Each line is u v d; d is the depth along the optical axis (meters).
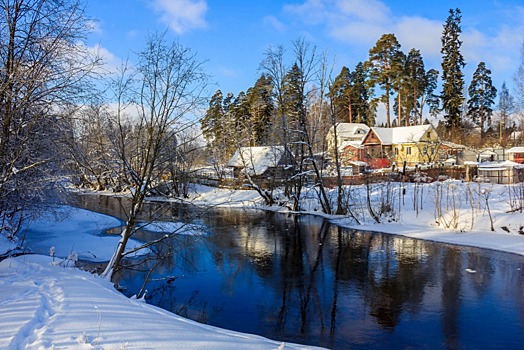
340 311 10.88
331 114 29.88
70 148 10.50
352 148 54.69
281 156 35.97
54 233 20.58
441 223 21.98
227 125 38.66
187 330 6.31
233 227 25.03
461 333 9.44
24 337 5.15
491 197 24.23
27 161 9.99
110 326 5.88
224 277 14.11
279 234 22.62
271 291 12.59
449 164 43.69
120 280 13.37
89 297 7.48
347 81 62.59
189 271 14.85
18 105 8.89
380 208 25.78
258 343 6.28
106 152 11.41
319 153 31.91
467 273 14.27
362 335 9.34
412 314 10.62
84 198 34.22
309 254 17.66
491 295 11.98
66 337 5.22
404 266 15.38
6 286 7.73
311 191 33.94
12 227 14.12
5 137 8.77
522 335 9.30
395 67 55.12
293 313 10.72
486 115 67.31
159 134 11.78
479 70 67.12
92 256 16.31
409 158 51.53
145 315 6.89
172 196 13.72
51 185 11.16
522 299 11.62
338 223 25.84
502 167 29.47
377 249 18.42
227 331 7.42
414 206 25.45
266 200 35.44
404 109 66.50
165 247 18.47
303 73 28.98
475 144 59.84
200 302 11.54
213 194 40.06
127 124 11.89
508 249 17.27
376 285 13.14
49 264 10.95
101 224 23.98
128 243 19.06
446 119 61.16
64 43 9.10
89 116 10.58
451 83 59.16
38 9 8.85
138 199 12.02
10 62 8.60
